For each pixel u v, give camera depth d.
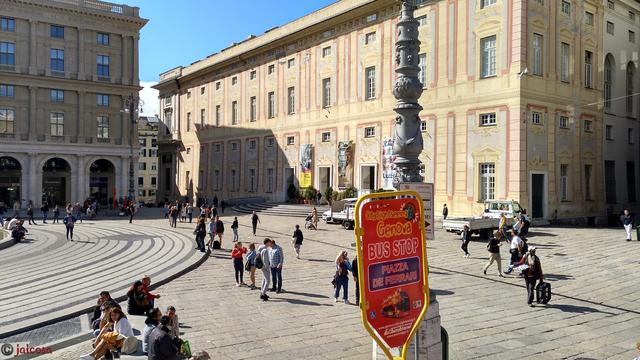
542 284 15.73
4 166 59.88
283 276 20.11
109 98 63.31
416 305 6.47
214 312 15.02
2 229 34.91
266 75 57.56
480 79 35.28
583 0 38.16
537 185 34.22
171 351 9.43
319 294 17.20
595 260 22.38
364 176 44.44
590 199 38.25
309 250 26.12
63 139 60.12
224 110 65.62
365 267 5.96
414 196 6.61
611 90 41.12
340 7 46.53
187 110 75.19
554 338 12.58
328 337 12.62
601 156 39.47
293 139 53.16
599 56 39.59
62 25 60.19
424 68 39.50
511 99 33.28
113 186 65.31
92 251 27.22
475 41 35.66
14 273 21.33
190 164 74.12
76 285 18.94
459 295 16.83
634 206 43.03
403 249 6.40
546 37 34.78
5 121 57.53
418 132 9.57
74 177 60.72
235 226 29.92
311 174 50.00
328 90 49.00
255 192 59.06
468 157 35.84
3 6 56.94
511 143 33.19
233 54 63.12
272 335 12.77
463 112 36.31
